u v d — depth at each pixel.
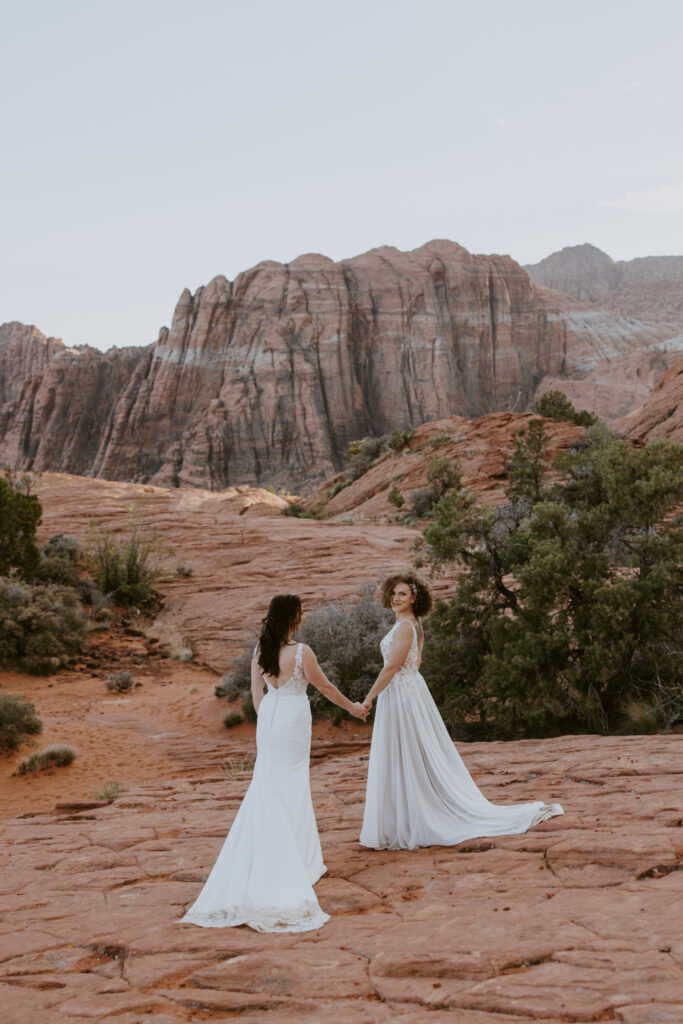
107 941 4.33
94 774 14.65
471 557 14.79
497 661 12.97
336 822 6.86
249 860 4.59
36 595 24.64
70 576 28.73
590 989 3.16
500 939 3.74
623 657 12.82
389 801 5.65
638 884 4.34
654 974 3.21
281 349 192.12
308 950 3.88
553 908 4.09
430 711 5.78
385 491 49.53
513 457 42.78
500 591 14.64
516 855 5.02
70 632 23.38
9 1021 3.41
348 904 4.57
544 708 12.48
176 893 5.24
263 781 4.78
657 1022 2.86
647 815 5.55
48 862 6.66
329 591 25.59
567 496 21.67
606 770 7.27
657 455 14.20
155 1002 3.48
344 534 33.38
